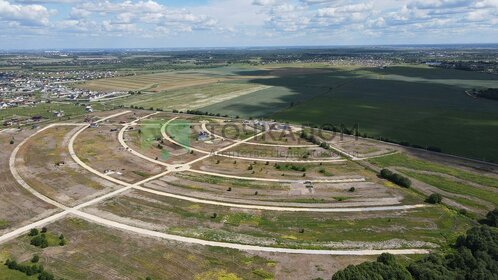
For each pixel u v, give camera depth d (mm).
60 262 89312
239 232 103312
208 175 143375
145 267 87562
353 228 106000
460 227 107375
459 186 135250
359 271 75062
